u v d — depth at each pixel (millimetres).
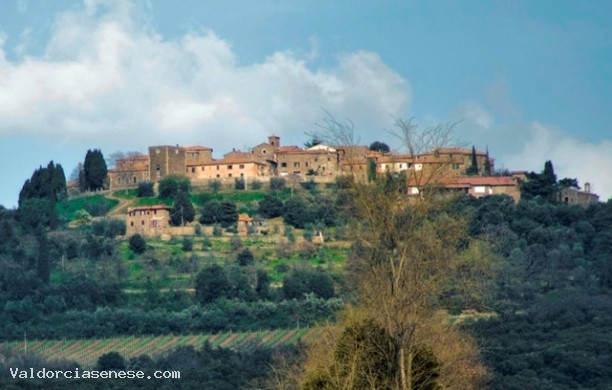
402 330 150625
